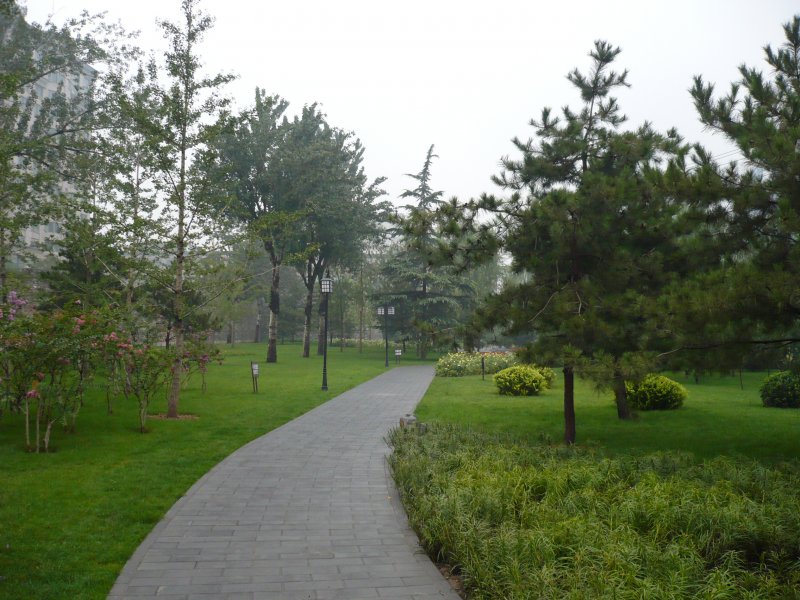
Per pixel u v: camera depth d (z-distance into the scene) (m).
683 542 5.67
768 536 5.82
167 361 14.10
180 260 16.12
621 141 12.91
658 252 11.89
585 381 10.28
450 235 12.45
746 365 10.23
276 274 40.84
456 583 5.58
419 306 48.16
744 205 9.25
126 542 6.50
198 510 7.83
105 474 9.53
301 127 42.62
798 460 10.40
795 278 8.43
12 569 5.66
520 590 4.73
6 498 8.05
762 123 9.18
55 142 25.52
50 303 19.34
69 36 24.69
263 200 40.16
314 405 19.06
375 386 25.73
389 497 8.57
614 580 4.72
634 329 11.18
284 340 78.56
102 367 13.90
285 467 10.46
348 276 62.84
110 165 19.03
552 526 6.04
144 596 5.15
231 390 22.61
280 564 5.96
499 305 12.69
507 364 34.12
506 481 7.82
